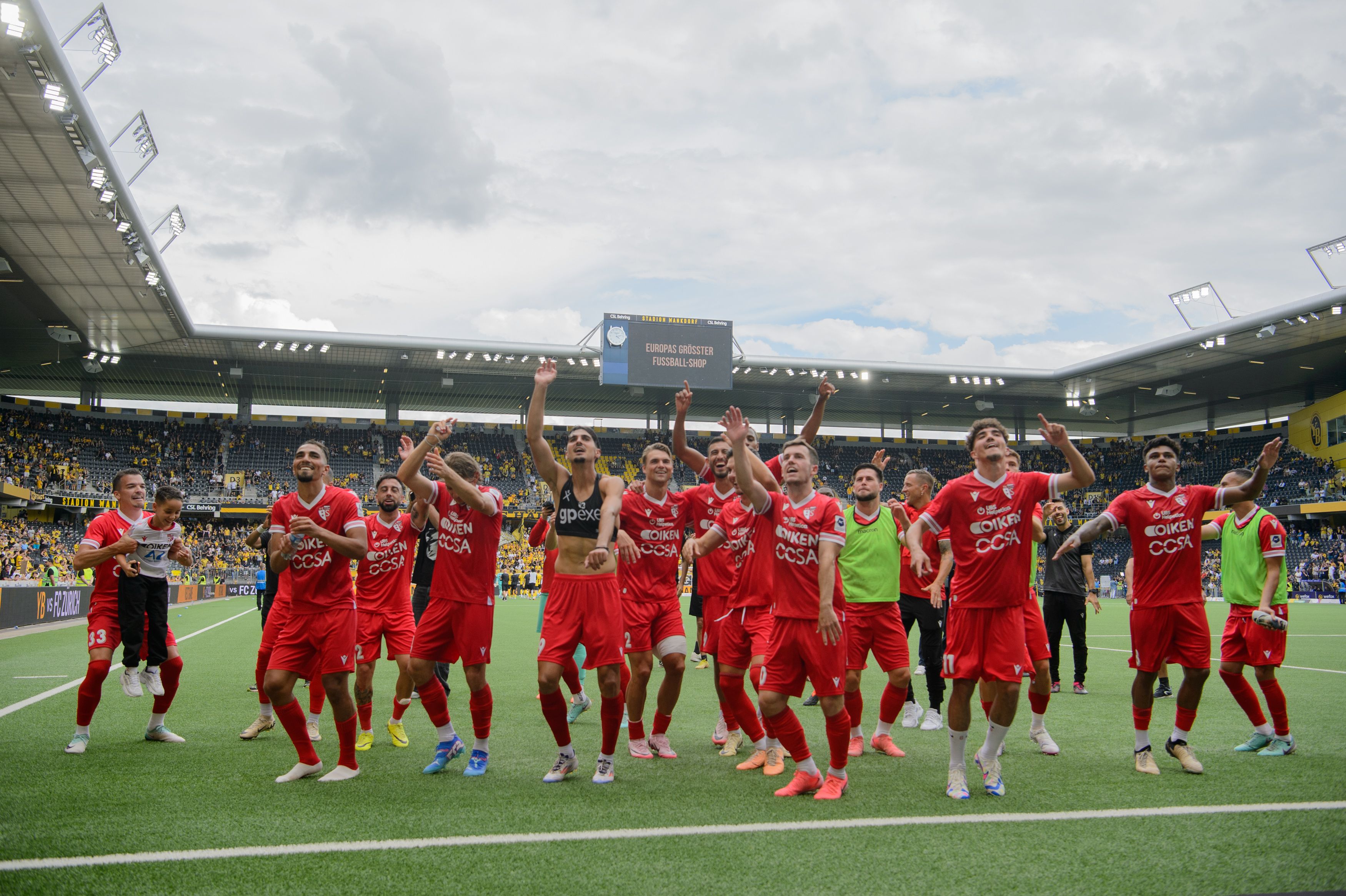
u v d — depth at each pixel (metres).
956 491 4.75
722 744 6.26
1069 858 3.47
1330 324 31.61
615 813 4.19
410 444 5.45
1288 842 3.68
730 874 3.28
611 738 4.92
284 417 44.03
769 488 5.48
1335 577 36.56
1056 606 9.24
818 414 6.34
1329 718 7.18
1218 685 9.51
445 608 5.19
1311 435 40.59
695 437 49.09
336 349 35.03
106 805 4.32
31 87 16.56
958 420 50.34
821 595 4.43
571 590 4.98
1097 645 15.50
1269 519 5.75
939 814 4.15
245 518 41.59
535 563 40.69
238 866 3.36
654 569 5.83
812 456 4.71
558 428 48.12
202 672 10.48
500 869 3.32
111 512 6.01
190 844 3.64
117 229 22.38
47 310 29.12
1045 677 5.80
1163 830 3.87
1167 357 36.56
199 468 40.06
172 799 4.46
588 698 8.08
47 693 8.48
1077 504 45.97
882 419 49.97
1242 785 4.80
